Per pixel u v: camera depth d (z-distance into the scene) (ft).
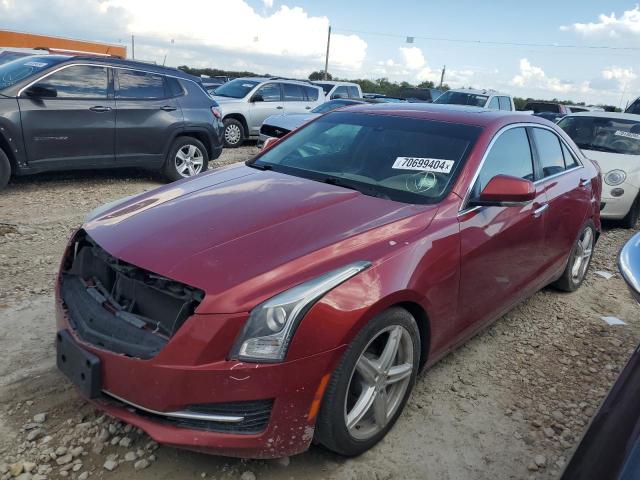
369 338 8.72
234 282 7.98
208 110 31.14
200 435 7.88
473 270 11.01
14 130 24.25
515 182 10.77
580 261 17.60
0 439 9.16
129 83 28.07
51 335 12.60
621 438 5.13
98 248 9.72
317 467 9.04
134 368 7.97
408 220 10.09
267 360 7.77
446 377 12.23
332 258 8.69
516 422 10.80
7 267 16.53
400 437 10.00
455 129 12.62
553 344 14.33
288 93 51.72
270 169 13.07
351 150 12.84
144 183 29.99
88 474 8.53
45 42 77.00
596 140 29.48
